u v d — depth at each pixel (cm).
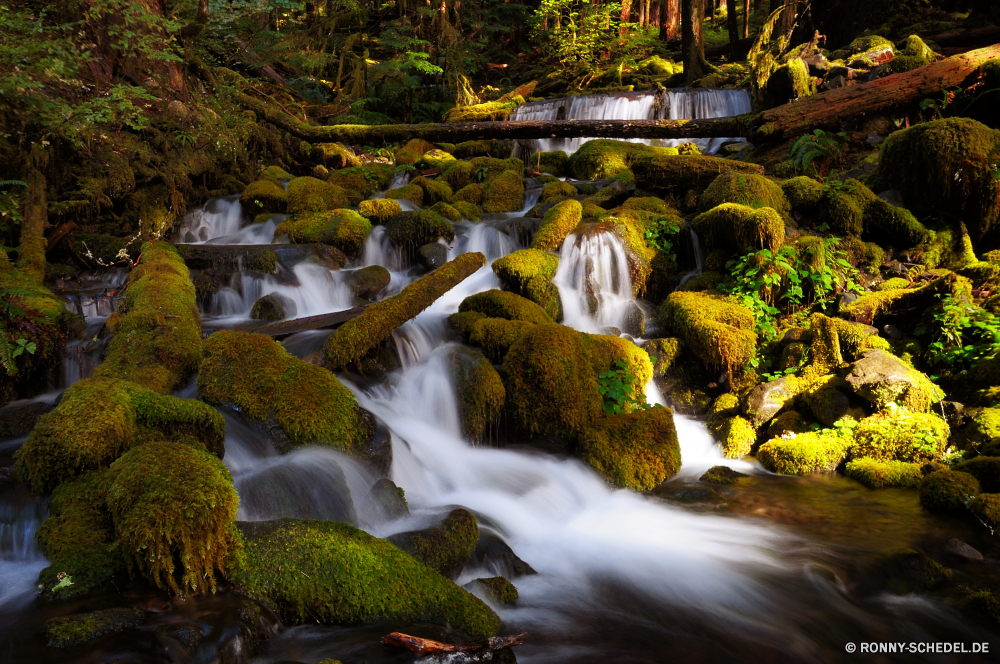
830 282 679
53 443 363
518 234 827
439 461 513
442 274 614
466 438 546
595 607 364
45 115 735
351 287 748
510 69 2170
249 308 720
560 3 2000
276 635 304
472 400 546
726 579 393
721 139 1223
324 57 1605
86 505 351
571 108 1499
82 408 379
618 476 522
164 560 300
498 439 562
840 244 724
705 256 757
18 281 612
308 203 952
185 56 1079
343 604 316
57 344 557
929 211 747
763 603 371
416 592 327
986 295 652
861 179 832
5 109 776
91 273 756
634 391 588
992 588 381
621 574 399
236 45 1392
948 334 605
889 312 657
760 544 432
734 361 624
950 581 387
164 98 1016
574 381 552
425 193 1005
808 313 682
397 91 1623
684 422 627
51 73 723
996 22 1180
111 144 902
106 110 775
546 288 706
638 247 762
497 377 555
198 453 347
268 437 448
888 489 510
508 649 300
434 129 1188
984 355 591
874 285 701
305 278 741
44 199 755
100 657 262
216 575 318
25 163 775
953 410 561
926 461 527
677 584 389
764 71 1102
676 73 1852
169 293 585
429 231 829
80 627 277
